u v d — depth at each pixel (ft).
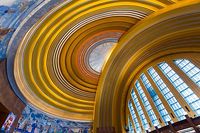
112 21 52.01
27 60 40.68
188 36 46.01
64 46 52.49
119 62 59.52
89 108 60.64
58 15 39.60
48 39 44.78
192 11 39.88
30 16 26.55
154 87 52.65
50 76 51.57
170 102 44.50
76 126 56.95
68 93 58.13
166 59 53.47
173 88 44.86
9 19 21.85
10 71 33.94
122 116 59.62
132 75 64.75
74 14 42.47
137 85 63.98
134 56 59.16
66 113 56.03
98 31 54.85
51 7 31.27
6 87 34.22
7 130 36.68
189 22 43.04
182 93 42.06
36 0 24.17
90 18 47.19
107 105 57.72
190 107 37.70
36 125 47.96
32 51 41.57
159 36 51.70
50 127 51.85
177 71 46.52
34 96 46.55
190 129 31.76
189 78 41.60
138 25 51.08
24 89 41.83
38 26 37.52
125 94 65.72
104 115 55.36
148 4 44.80
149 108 51.78
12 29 24.90
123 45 56.80
